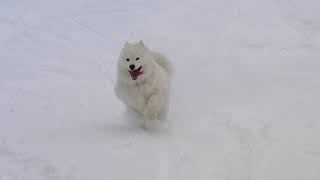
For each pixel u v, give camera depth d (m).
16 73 13.10
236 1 17.42
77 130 9.26
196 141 8.44
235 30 15.20
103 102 10.95
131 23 16.41
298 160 7.68
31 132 9.31
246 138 8.47
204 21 16.08
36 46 15.11
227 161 7.74
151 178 7.26
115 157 7.86
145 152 8.00
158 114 9.14
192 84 11.62
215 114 9.62
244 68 12.40
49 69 13.31
